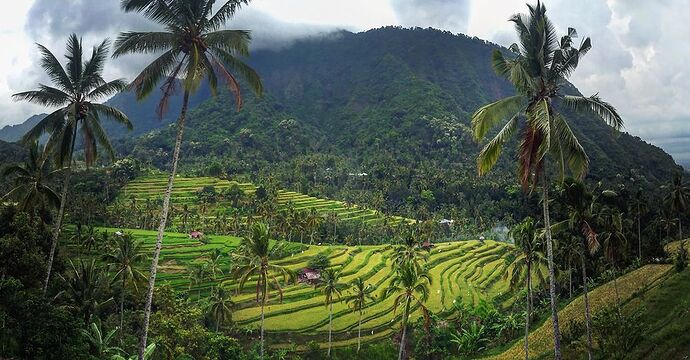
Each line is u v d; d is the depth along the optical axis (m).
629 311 45.28
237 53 25.27
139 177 168.75
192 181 170.75
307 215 124.44
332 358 62.62
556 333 22.70
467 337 68.31
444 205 168.00
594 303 54.31
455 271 100.44
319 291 81.94
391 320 73.94
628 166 181.88
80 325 33.00
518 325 68.75
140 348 24.53
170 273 82.62
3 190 73.81
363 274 93.06
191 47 24.42
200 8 24.59
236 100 26.16
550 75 22.58
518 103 22.67
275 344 64.62
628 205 73.56
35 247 39.94
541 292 83.81
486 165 23.27
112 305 54.22
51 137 33.97
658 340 36.50
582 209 32.38
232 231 122.19
